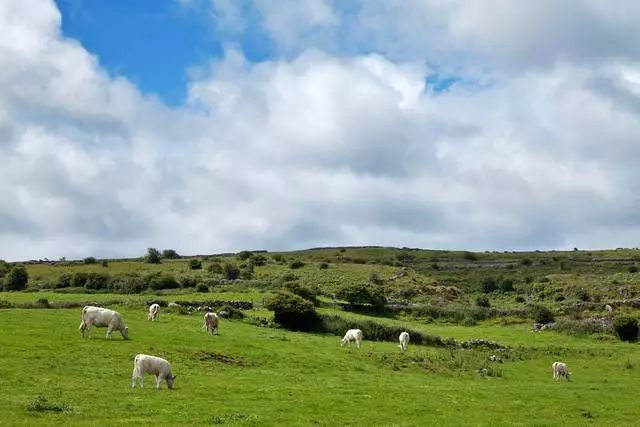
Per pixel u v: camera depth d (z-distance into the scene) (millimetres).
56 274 126750
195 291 95188
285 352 51188
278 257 157375
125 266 137500
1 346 41531
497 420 32531
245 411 30422
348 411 32406
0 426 24438
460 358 58438
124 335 48938
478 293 135125
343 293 94062
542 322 89625
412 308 96500
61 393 31156
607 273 147375
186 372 40344
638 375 56688
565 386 48281
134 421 26641
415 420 31312
